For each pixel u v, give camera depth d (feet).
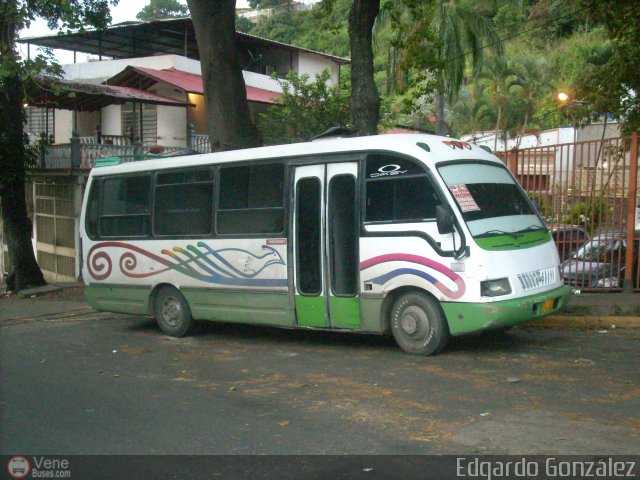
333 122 75.00
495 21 145.28
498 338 31.60
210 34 46.83
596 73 52.85
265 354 31.27
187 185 36.19
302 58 113.70
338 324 30.63
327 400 22.86
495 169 30.78
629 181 35.78
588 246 37.24
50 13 55.42
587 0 47.88
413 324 28.63
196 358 31.12
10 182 62.54
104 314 47.01
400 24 51.13
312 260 31.24
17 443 19.70
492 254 27.20
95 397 24.59
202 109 88.58
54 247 74.69
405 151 28.96
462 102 130.21
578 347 29.27
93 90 71.72
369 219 29.68
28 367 30.19
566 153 37.63
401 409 21.38
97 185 40.42
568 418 19.71
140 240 38.06
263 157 33.06
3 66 47.52
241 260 33.60
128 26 95.20
